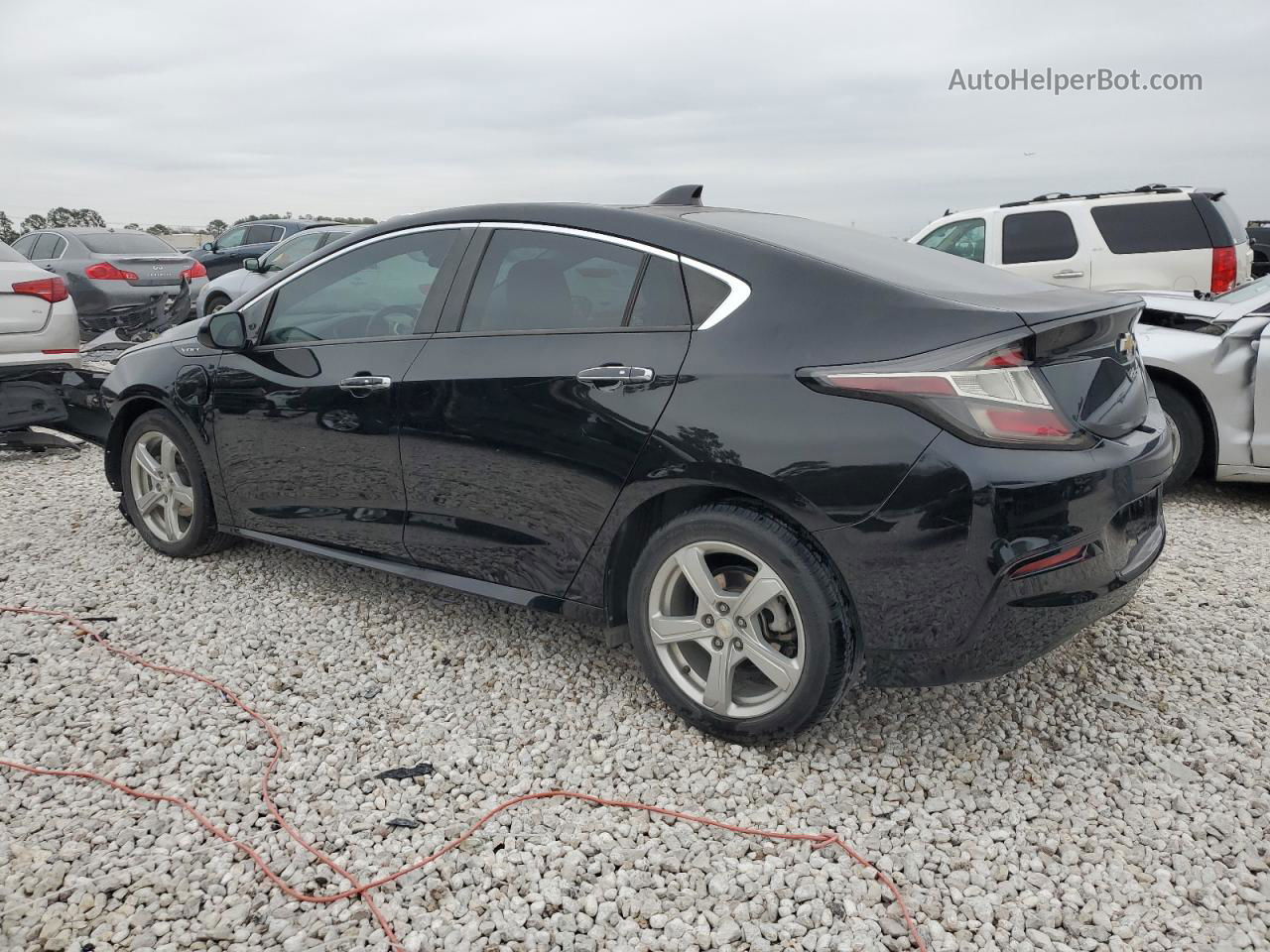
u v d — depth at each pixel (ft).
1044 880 7.77
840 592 8.68
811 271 8.96
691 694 9.65
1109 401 9.00
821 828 8.38
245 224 54.08
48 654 11.51
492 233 10.93
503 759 9.43
